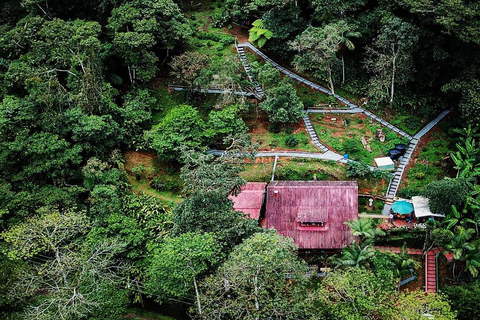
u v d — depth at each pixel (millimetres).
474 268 48500
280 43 67500
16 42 66000
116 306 45625
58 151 56875
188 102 65688
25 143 55844
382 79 62094
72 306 42562
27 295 44438
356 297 42969
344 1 63562
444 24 55219
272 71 63906
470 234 49406
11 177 56906
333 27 60906
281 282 43344
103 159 60375
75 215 49969
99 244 48344
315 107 64875
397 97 64188
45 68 62688
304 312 43188
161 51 70188
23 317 42906
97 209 53281
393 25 59344
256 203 56094
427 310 42500
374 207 56438
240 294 42781
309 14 68875
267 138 62344
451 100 63344
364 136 61562
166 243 46219
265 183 58344
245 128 60969
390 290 44281
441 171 58094
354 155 59750
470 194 52000
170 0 67812
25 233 47344
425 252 52062
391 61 60594
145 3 65875
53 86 59969
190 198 48094
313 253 53938
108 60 67250
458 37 55625
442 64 61156
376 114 63812
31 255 45469
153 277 46000
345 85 66250
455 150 59250
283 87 61688
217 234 46594
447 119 62656
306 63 63281
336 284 43750
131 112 62938
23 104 58031
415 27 59406
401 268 50125
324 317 43750
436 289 50375
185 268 43625
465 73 58688
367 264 49344
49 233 47938
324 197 54562
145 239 51562
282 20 66500
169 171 60250
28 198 53656
